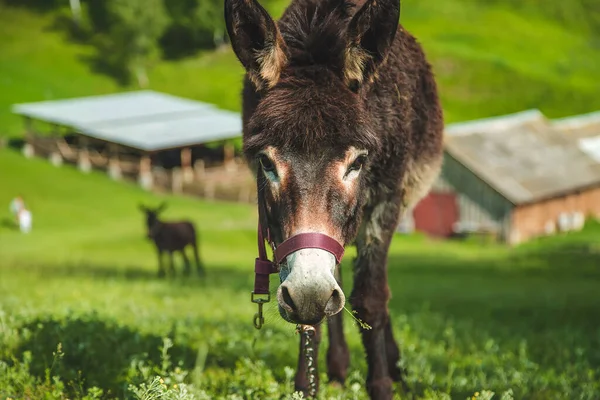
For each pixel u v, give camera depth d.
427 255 37.88
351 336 9.06
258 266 4.48
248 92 5.11
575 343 9.70
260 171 4.38
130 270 26.70
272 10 72.69
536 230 45.88
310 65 4.27
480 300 17.81
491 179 44.59
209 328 8.58
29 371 5.53
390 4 4.21
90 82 76.69
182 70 82.25
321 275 3.85
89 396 4.95
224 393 5.52
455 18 95.25
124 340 6.79
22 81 74.06
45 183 49.69
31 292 12.30
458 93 79.56
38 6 88.31
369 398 5.35
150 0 80.12
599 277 27.19
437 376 6.91
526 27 95.25
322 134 3.94
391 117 4.96
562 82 82.88
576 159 48.91
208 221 43.62
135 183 51.78
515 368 7.17
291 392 5.48
